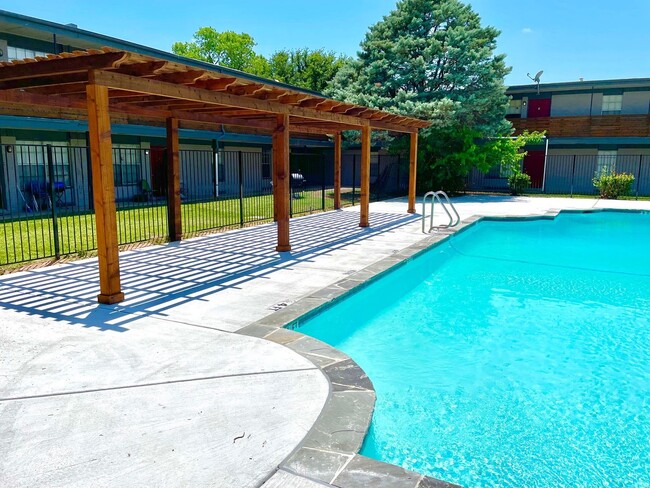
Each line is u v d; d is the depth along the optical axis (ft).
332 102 26.71
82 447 8.32
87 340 13.24
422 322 18.33
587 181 74.08
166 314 15.51
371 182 83.92
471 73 61.26
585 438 10.41
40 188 42.75
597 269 26.81
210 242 28.66
